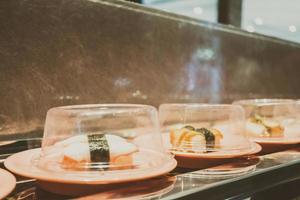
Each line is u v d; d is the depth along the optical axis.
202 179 0.41
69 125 0.46
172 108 0.62
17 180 0.42
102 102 0.65
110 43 0.66
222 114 0.59
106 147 0.43
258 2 1.29
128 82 0.69
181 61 0.78
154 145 0.48
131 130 0.54
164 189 0.38
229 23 1.06
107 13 0.65
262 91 1.04
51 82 0.59
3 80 0.54
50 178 0.36
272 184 0.45
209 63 0.85
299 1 1.44
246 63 0.97
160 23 0.73
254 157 0.50
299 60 1.20
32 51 0.56
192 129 0.54
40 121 0.58
